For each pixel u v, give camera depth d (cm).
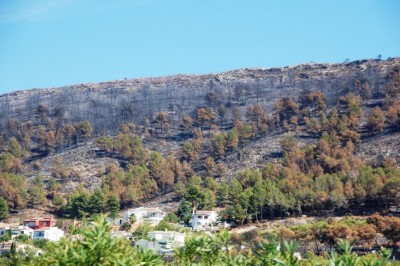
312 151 14312
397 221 7006
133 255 1046
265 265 1043
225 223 10312
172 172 14775
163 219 11069
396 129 15550
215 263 1206
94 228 1039
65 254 1012
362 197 10162
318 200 10469
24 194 13338
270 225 9944
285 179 12006
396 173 11350
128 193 13375
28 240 9100
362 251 6781
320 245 7231
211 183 13512
